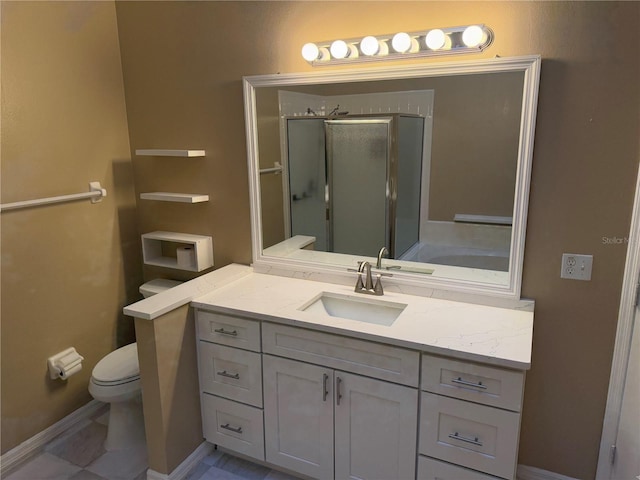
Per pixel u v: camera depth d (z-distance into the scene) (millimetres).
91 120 2537
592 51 1692
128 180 2783
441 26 1896
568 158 1797
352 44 1966
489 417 1661
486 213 1974
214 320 2127
